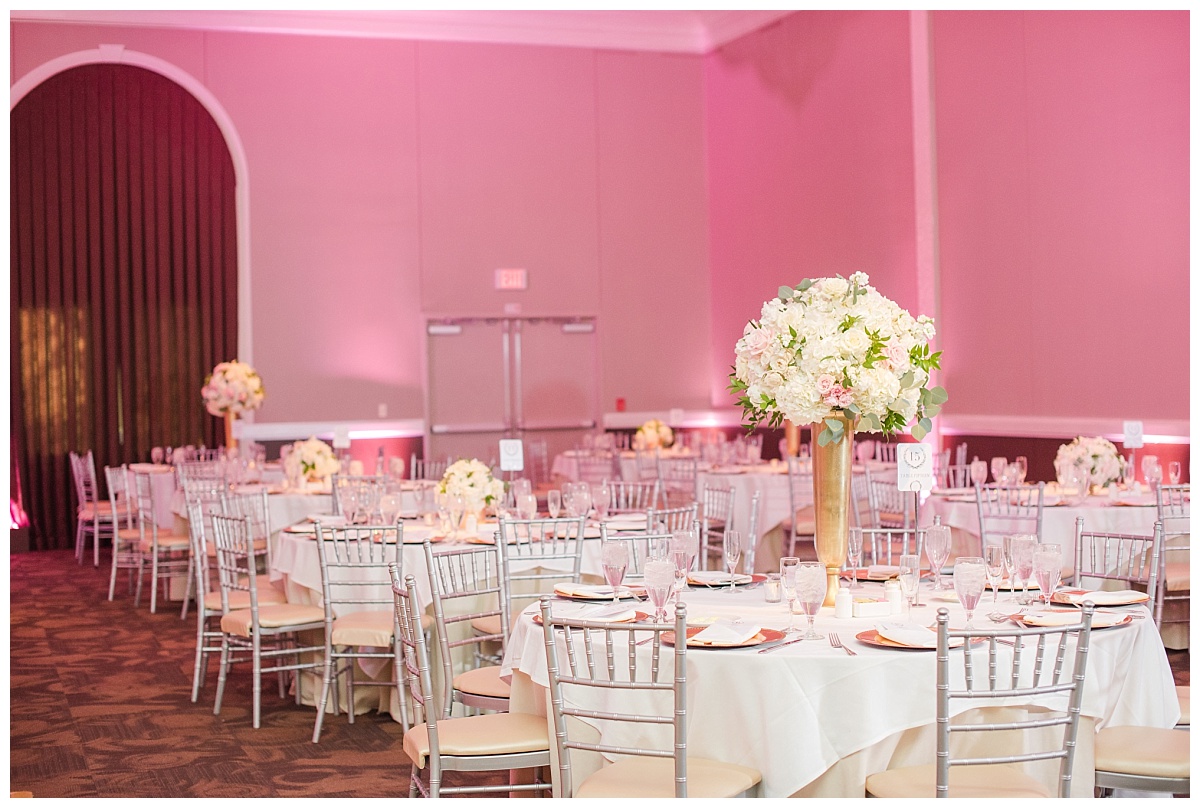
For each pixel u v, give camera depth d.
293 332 12.59
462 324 13.13
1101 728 3.36
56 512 12.19
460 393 13.13
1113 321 8.75
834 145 11.65
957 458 10.23
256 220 12.49
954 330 10.39
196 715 5.59
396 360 12.88
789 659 3.03
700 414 13.84
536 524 5.34
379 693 5.55
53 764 4.82
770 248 12.70
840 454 3.69
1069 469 7.04
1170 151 8.21
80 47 11.95
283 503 7.77
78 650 7.13
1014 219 9.66
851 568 4.44
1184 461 8.13
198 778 4.59
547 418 13.39
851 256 11.47
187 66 12.29
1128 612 3.55
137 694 6.02
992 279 9.92
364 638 5.04
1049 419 9.32
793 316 3.49
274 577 5.94
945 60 10.33
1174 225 8.20
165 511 10.09
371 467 12.80
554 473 11.39
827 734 3.02
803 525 8.53
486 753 3.48
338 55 12.70
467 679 4.25
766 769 3.03
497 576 4.51
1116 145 8.67
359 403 12.78
